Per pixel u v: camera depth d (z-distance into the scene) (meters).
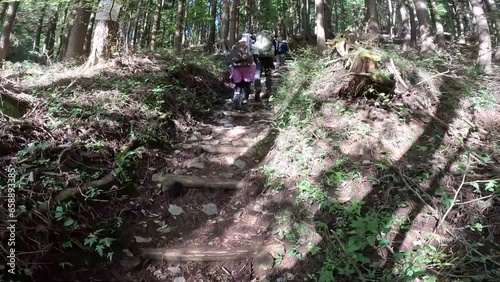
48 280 2.97
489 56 7.04
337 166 4.09
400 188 3.85
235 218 3.93
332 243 3.41
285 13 24.98
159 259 3.38
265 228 3.77
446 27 30.02
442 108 4.92
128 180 4.07
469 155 4.16
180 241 3.64
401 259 3.25
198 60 8.25
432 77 4.95
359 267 3.25
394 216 3.59
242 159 4.82
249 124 6.10
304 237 3.53
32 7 12.09
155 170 4.45
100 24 7.22
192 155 4.89
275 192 4.05
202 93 7.07
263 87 8.62
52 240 3.18
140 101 5.32
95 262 3.23
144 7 10.75
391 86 4.84
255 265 3.37
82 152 4.06
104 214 3.65
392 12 29.95
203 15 17.20
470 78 5.50
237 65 6.62
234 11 15.61
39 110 4.25
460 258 3.25
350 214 3.60
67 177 3.62
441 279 3.11
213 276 3.31
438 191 3.77
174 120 5.46
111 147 4.38
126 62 6.78
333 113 4.78
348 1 30.75
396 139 4.40
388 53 5.61
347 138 4.41
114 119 4.69
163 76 6.43
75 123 4.30
